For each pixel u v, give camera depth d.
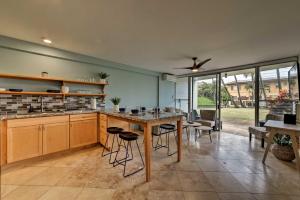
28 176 2.29
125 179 2.23
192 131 5.34
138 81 5.58
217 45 3.22
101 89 4.46
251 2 1.83
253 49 3.44
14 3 1.86
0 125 2.43
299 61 3.79
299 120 3.03
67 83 3.79
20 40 3.02
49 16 2.17
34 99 3.31
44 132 2.88
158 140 4.04
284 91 4.34
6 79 2.99
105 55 4.03
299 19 2.19
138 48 3.47
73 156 3.07
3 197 1.81
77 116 3.35
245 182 2.18
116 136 3.46
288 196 1.87
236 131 5.39
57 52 3.54
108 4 1.89
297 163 2.49
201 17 2.17
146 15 2.13
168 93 6.73
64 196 1.84
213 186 2.08
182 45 3.25
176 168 2.58
